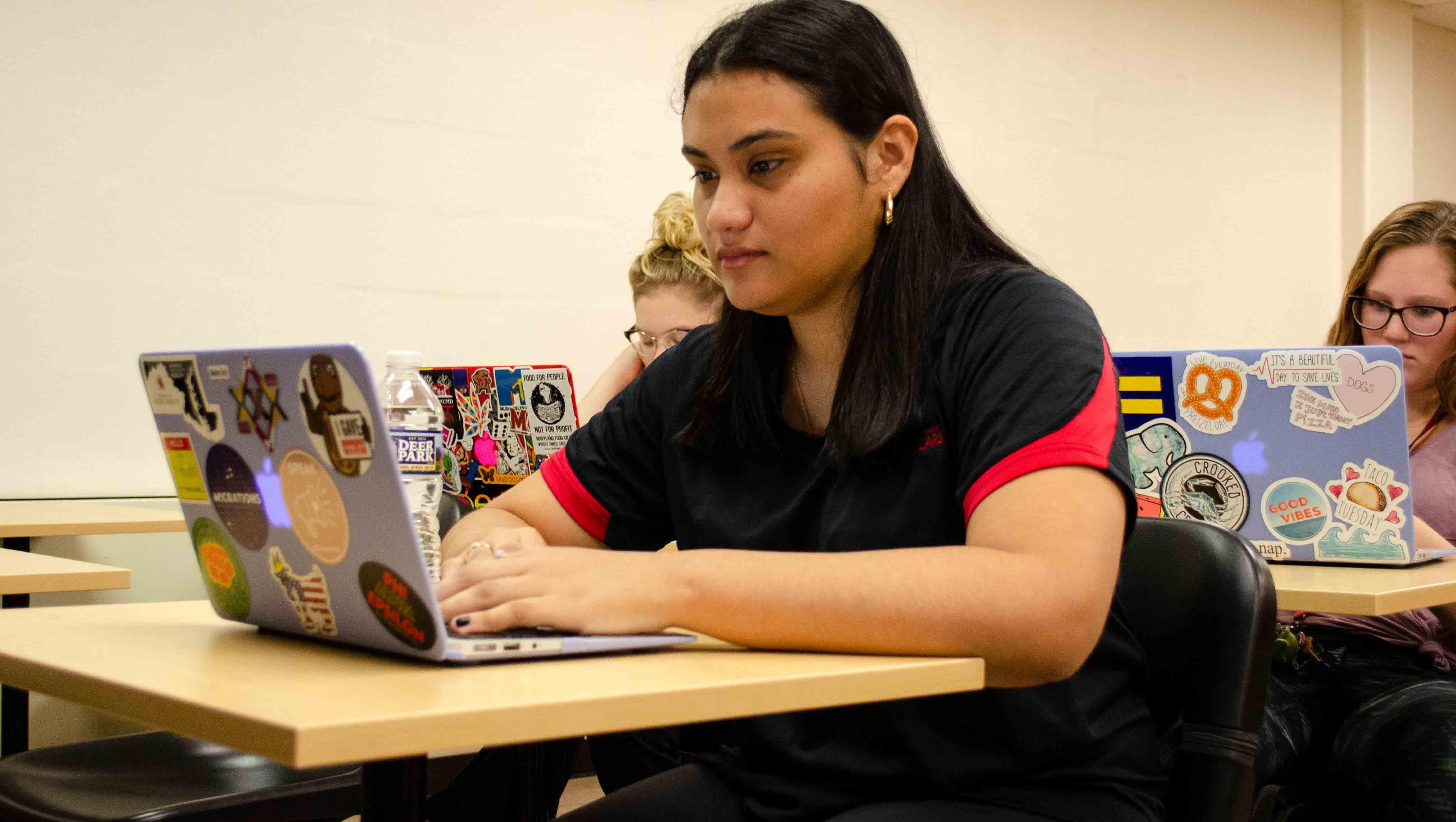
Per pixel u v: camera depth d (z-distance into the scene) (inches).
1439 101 204.8
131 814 43.5
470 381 83.0
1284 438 55.2
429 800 50.9
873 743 34.9
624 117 125.0
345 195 110.1
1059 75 157.2
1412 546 53.3
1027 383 32.6
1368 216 187.9
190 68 103.0
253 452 27.8
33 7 96.7
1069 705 34.7
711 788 37.2
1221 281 175.2
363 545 25.6
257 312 106.5
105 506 93.7
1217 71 173.9
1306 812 60.4
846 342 39.1
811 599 27.9
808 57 35.3
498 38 117.3
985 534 30.4
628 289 125.8
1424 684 56.6
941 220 39.0
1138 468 58.6
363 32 110.3
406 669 25.2
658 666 26.0
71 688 25.1
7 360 96.6
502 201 118.0
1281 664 63.8
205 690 22.5
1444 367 69.1
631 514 45.5
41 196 97.4
